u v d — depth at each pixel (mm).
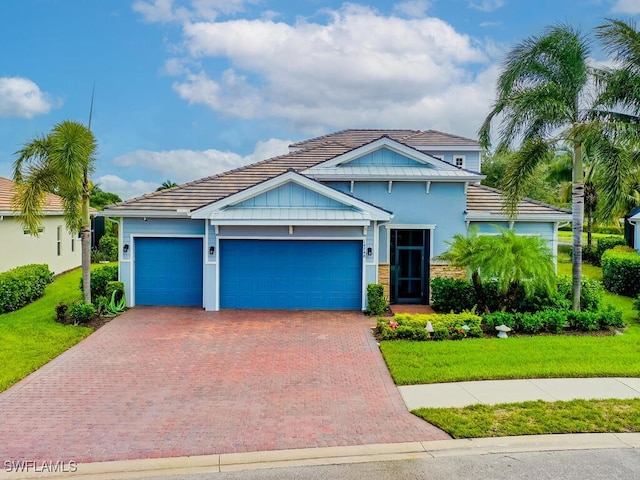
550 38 14961
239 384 10391
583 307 15797
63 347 12852
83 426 8391
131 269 17875
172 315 16641
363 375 10875
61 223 27266
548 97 14648
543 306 15453
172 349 12891
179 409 9094
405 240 18750
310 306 17625
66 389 10117
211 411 8992
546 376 10492
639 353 11930
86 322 15438
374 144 18859
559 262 33156
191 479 6758
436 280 17203
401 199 18516
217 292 17422
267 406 9211
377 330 14438
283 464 7133
